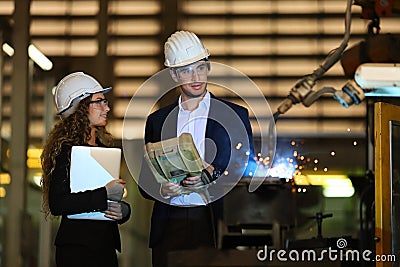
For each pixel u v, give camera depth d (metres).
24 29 9.24
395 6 5.81
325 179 6.70
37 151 9.19
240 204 5.73
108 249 5.14
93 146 5.22
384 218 5.19
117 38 9.44
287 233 5.91
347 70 5.72
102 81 9.37
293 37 9.31
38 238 8.92
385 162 5.21
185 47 5.34
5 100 9.21
